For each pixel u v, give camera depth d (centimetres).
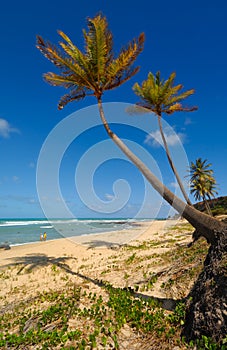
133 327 490
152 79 1672
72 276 988
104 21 849
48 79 943
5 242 2438
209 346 358
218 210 4266
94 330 481
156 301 589
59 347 431
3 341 477
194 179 3762
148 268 934
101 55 854
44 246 1870
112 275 930
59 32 872
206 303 409
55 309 598
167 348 400
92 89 910
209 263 490
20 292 856
